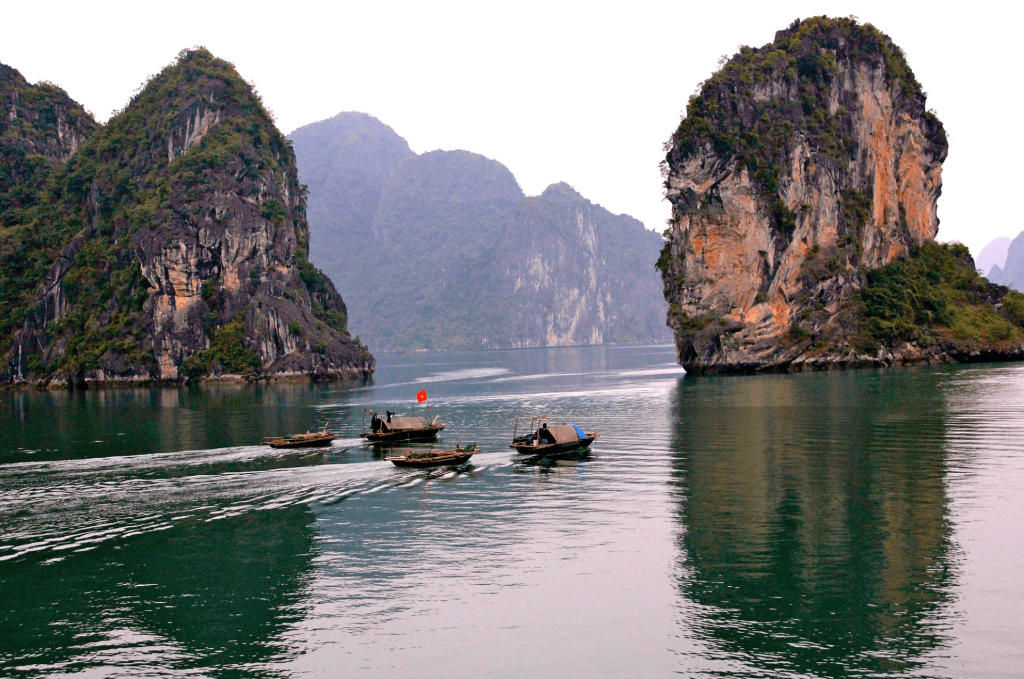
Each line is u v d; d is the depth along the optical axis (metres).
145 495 38.09
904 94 139.62
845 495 34.72
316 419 72.62
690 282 121.12
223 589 26.05
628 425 60.47
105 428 69.00
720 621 22.70
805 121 124.38
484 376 152.75
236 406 90.62
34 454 52.78
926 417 57.44
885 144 137.12
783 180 119.62
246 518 33.94
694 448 48.16
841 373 107.19
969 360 121.25
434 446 51.94
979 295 135.00
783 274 120.06
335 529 32.03
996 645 20.81
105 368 143.50
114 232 155.62
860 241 127.94
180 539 31.23
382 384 133.38
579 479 40.03
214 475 42.53
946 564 26.05
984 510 31.62
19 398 119.62
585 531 30.84
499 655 21.20
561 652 21.27
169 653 21.91
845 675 19.70
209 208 149.75
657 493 36.44
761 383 96.00
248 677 20.50
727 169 117.19
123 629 23.39
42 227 163.12
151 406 94.12
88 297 152.12
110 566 28.36
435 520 32.97
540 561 27.72
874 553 27.28
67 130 192.75
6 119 182.00
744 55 129.50
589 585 25.48
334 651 21.69
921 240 142.25
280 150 179.25
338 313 173.50
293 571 27.44
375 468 43.62
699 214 119.69
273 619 23.72
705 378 112.50
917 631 21.69
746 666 20.28
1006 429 50.31
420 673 20.44
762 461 43.06
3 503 36.88
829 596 24.00
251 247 154.38
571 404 80.25
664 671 20.14
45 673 20.95
